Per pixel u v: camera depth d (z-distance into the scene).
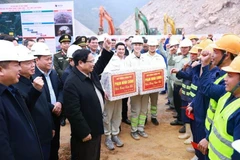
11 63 1.99
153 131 5.47
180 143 4.84
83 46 5.00
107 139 4.67
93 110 3.06
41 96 2.96
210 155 2.26
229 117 1.98
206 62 3.10
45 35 8.58
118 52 4.83
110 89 4.23
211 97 2.68
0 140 1.79
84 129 2.93
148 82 4.76
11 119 1.98
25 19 8.52
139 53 5.04
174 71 4.56
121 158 4.25
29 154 2.07
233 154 1.82
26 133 2.08
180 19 41.34
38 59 3.34
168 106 7.44
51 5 8.38
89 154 3.11
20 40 8.66
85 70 3.03
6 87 2.01
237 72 1.95
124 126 5.84
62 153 4.48
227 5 35.75
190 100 4.20
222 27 33.00
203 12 38.25
